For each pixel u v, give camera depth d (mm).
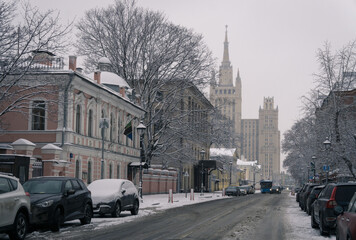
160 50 52031
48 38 24750
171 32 52375
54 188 17125
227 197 62906
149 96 54406
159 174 60906
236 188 72125
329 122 36875
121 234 15227
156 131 54031
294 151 80250
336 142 35125
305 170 82625
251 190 92188
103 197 21953
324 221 15055
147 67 52406
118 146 46062
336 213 10922
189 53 52531
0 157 23359
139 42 52219
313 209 18438
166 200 42469
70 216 17125
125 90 49719
